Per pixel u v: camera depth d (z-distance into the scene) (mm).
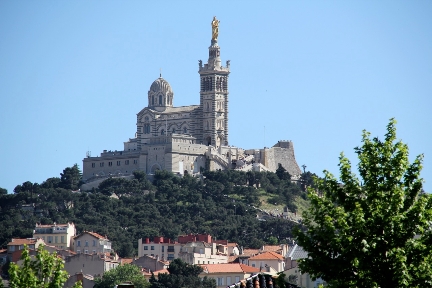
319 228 157125
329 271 154500
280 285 158500
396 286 150625
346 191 159875
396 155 159250
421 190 160000
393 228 153125
